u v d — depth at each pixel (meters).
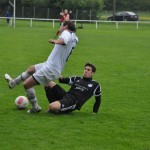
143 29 83.56
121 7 148.00
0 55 35.12
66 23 15.79
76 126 14.23
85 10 105.94
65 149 11.84
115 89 21.97
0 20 95.38
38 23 88.69
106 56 37.00
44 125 14.20
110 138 13.04
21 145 12.05
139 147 12.26
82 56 36.19
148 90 21.94
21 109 16.58
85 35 62.75
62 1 108.25
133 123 14.99
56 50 15.61
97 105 16.09
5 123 14.38
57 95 15.86
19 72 26.91
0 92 20.41
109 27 85.88
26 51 38.47
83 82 15.80
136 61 34.28
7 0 105.56
